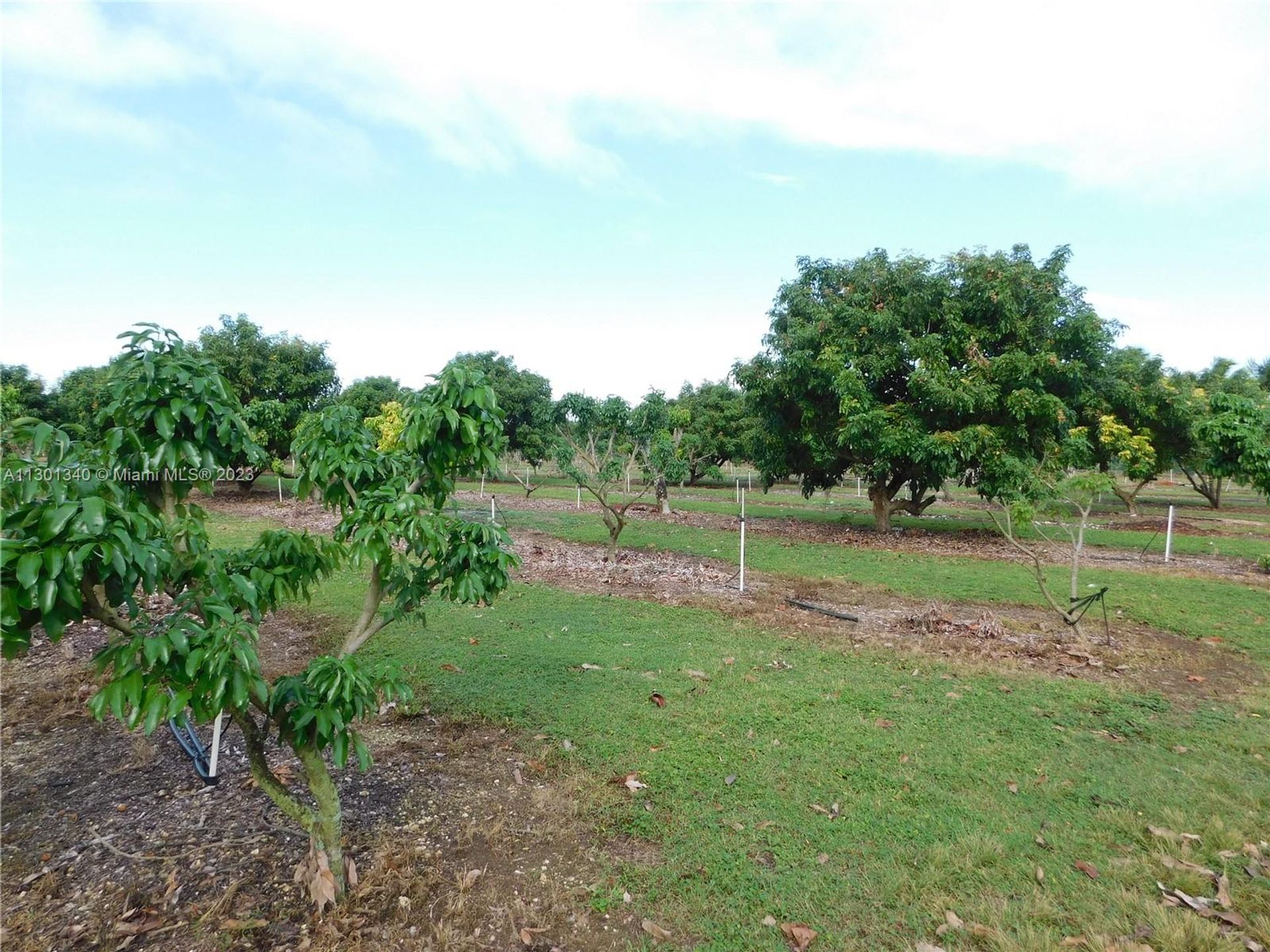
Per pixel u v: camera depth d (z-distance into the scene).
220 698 1.92
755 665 5.77
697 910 2.77
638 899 2.82
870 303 13.94
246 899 2.71
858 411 13.01
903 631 7.05
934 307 13.61
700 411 32.78
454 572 2.88
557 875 2.95
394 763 3.93
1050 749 4.27
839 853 3.16
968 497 27.30
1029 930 2.66
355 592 8.20
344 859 2.80
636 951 2.54
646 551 12.20
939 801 3.62
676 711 4.71
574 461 12.34
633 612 7.54
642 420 11.82
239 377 20.31
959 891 2.91
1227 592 9.04
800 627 7.07
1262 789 3.79
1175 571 10.77
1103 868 3.08
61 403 22.39
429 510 2.84
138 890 2.75
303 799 3.47
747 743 4.25
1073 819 3.48
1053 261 13.82
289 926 2.58
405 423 2.90
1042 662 6.07
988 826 3.40
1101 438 18.02
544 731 4.37
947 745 4.29
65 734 4.22
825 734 4.39
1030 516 6.86
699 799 3.59
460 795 3.58
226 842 3.08
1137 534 15.43
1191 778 3.92
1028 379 12.47
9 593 1.56
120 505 2.02
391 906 2.71
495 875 2.94
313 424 2.89
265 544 2.73
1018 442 12.58
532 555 11.19
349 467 2.74
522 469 37.78
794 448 15.70
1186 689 5.47
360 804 3.46
